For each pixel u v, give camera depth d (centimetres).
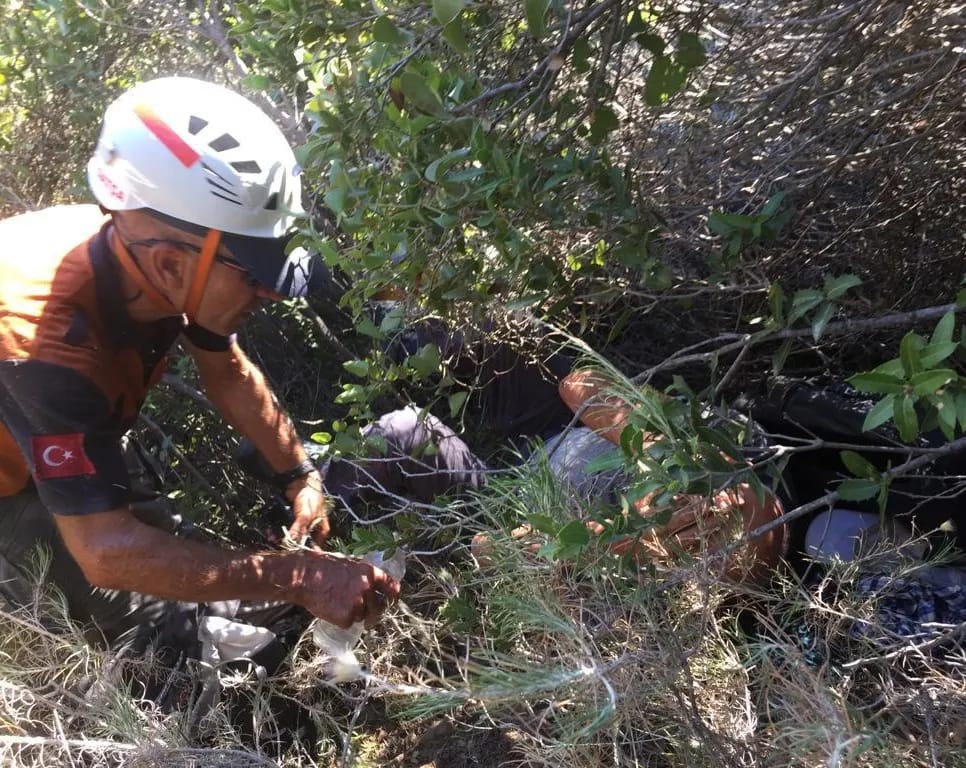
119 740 189
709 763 148
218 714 199
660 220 185
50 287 160
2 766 177
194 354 211
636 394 152
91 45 286
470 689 148
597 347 246
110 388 167
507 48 183
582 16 159
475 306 186
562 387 220
